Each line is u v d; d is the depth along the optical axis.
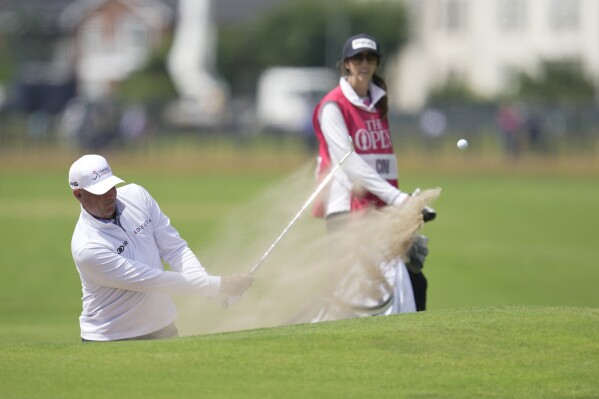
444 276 55.75
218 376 19.53
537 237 73.12
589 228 78.62
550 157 141.75
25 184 111.25
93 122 144.62
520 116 142.25
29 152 145.38
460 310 24.11
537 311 23.83
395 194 26.69
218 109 165.50
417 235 27.23
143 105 160.88
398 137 146.50
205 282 23.80
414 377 19.52
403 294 27.03
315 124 27.84
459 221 82.75
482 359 20.48
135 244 23.86
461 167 131.62
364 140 27.42
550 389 18.94
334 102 27.41
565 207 93.69
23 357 20.81
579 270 58.16
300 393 18.64
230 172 126.38
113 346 21.66
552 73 192.25
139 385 19.00
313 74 181.12
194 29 192.25
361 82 27.36
